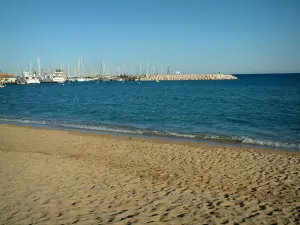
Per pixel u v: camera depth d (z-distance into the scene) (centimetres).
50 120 2475
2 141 1513
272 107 3172
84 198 698
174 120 2381
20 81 13462
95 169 959
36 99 5019
